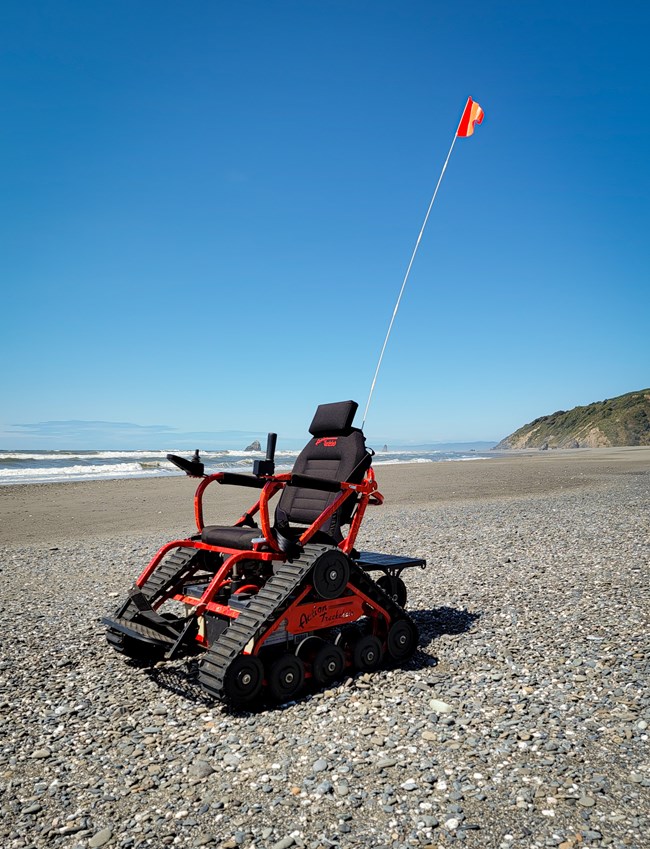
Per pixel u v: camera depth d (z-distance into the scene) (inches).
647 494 768.3
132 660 242.8
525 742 169.2
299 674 201.2
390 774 153.9
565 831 129.8
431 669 226.8
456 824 132.6
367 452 241.0
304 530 234.7
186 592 237.9
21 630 280.7
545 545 448.5
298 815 137.6
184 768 159.9
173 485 1035.9
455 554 427.8
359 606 223.1
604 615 279.6
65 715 194.5
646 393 5502.0
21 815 140.6
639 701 193.3
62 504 774.5
